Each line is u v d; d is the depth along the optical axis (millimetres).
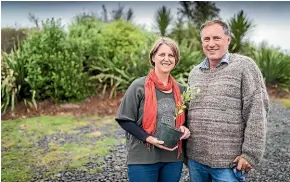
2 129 5676
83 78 7145
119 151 4812
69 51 7117
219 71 2438
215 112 2402
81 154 4707
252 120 2277
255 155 2285
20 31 8047
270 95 7574
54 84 6793
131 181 2561
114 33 8195
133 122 2455
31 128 5754
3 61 6812
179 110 2463
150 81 2482
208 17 9156
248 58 2396
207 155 2461
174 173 2596
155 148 2480
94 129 5781
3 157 4594
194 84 2555
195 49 8406
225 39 2436
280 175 3955
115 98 7242
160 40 2508
